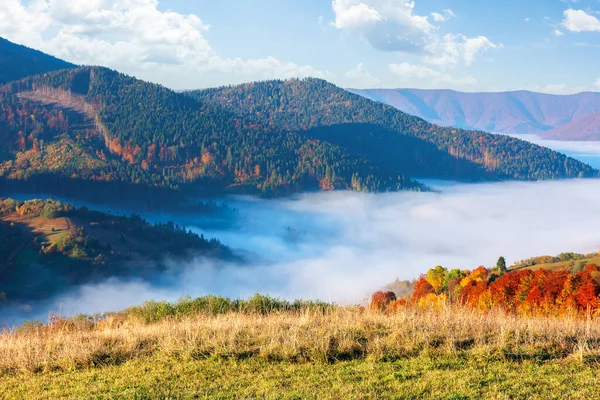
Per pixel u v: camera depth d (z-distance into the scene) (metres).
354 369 8.80
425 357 9.30
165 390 8.18
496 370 8.54
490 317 11.76
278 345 9.97
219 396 7.74
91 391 8.32
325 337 10.09
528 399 7.28
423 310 13.13
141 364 9.71
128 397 7.88
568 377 8.15
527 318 12.07
